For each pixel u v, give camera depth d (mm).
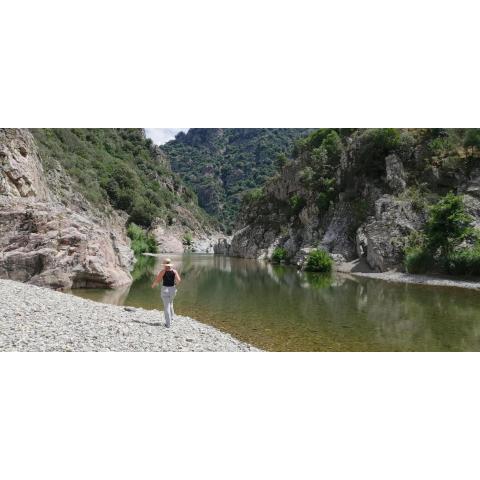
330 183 58781
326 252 49188
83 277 27641
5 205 27016
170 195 147375
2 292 17375
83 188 84250
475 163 43406
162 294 14906
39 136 83250
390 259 41031
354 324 18438
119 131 156750
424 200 42969
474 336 16547
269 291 28875
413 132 49156
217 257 83062
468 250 35719
